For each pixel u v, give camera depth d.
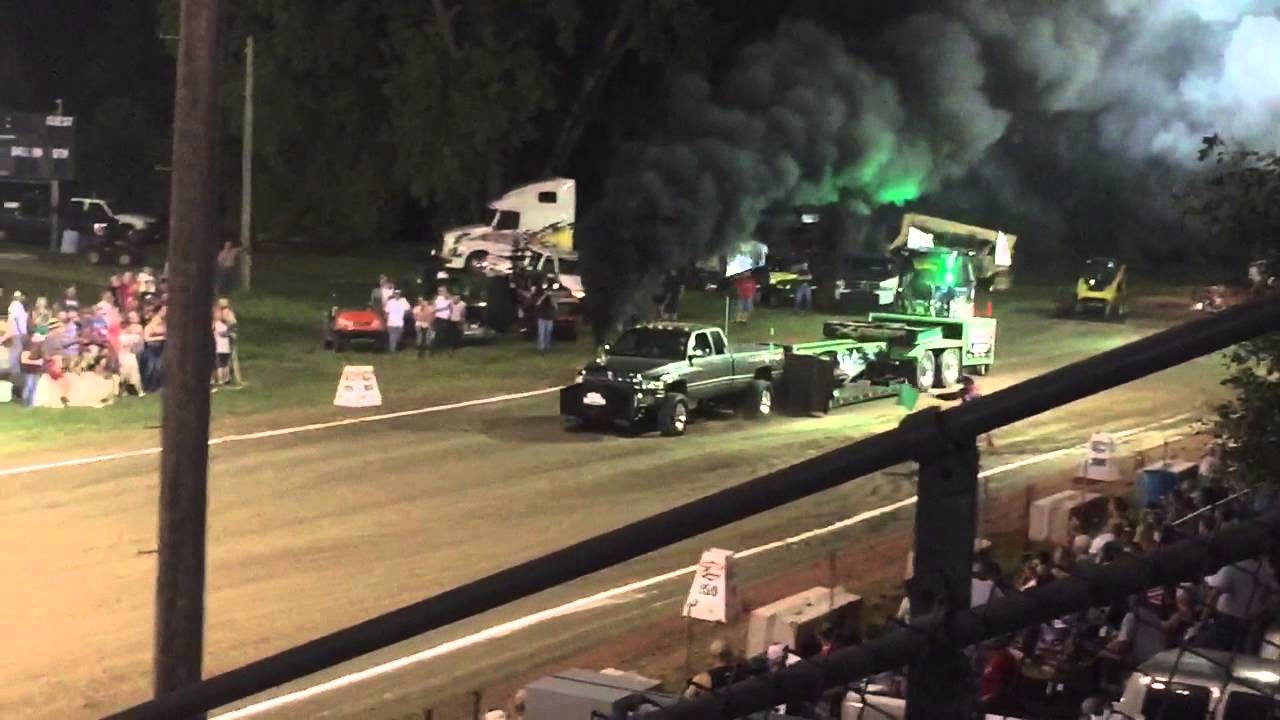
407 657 14.03
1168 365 2.16
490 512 19.84
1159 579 2.20
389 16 49.84
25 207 51.72
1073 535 17.00
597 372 25.83
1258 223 10.73
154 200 62.44
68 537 17.73
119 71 64.94
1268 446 10.34
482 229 48.31
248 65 44.06
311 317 39.97
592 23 52.47
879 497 21.58
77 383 26.52
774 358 28.69
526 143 56.59
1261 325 2.10
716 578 13.70
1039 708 7.34
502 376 32.38
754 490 2.40
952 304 36.53
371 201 53.91
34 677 12.99
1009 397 2.24
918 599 2.35
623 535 2.52
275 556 17.23
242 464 22.50
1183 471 18.83
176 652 9.33
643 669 13.38
